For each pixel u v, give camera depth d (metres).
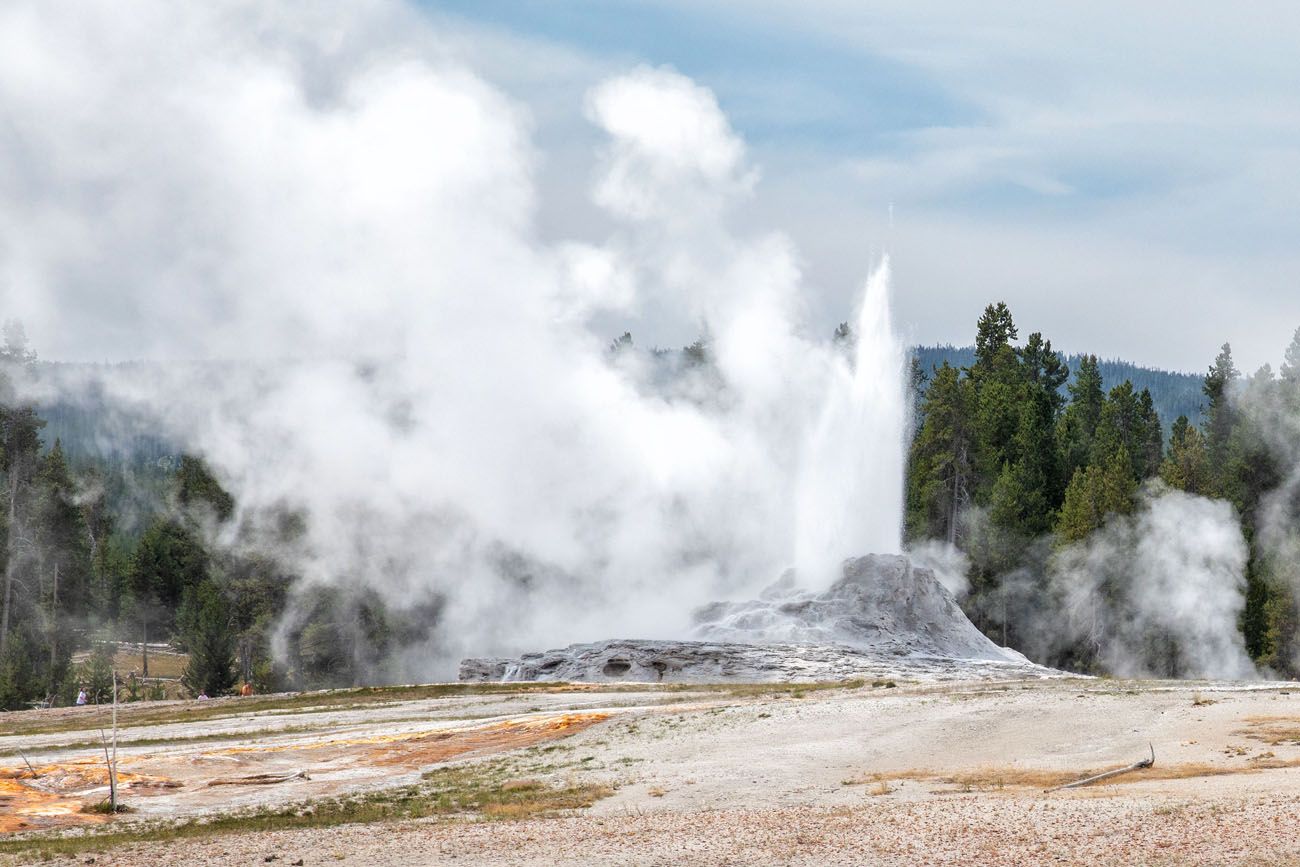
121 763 44.50
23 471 142.00
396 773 41.84
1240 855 22.53
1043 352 168.12
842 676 68.50
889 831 26.47
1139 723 40.19
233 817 34.62
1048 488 131.00
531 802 34.28
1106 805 27.47
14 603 131.50
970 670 71.31
